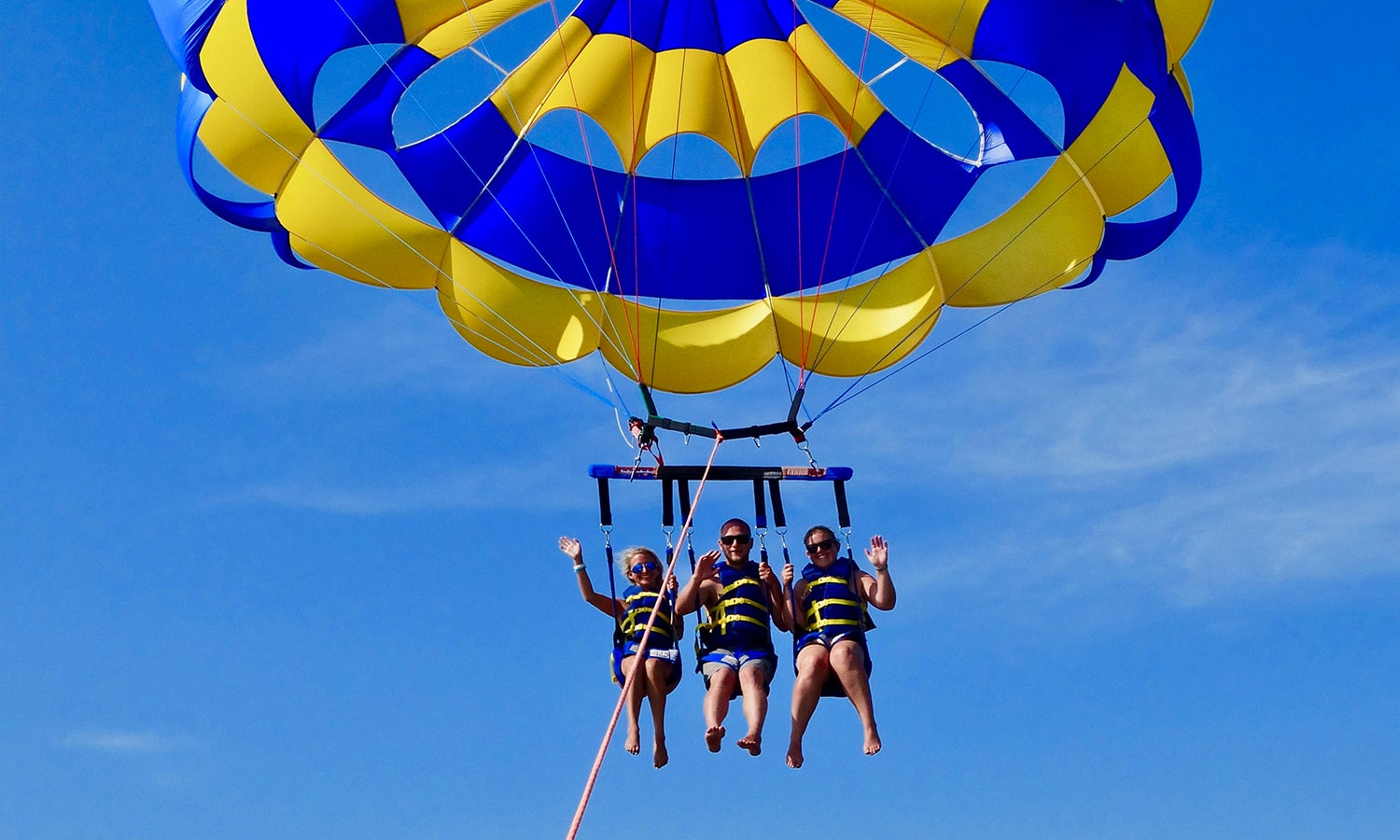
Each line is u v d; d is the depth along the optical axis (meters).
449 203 9.86
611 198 10.27
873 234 10.21
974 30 9.34
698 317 10.32
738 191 10.39
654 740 8.87
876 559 8.82
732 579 9.06
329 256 9.47
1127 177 9.54
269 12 8.79
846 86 10.19
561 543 9.34
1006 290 9.87
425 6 9.27
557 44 9.84
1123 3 8.73
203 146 9.10
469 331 9.84
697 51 10.09
